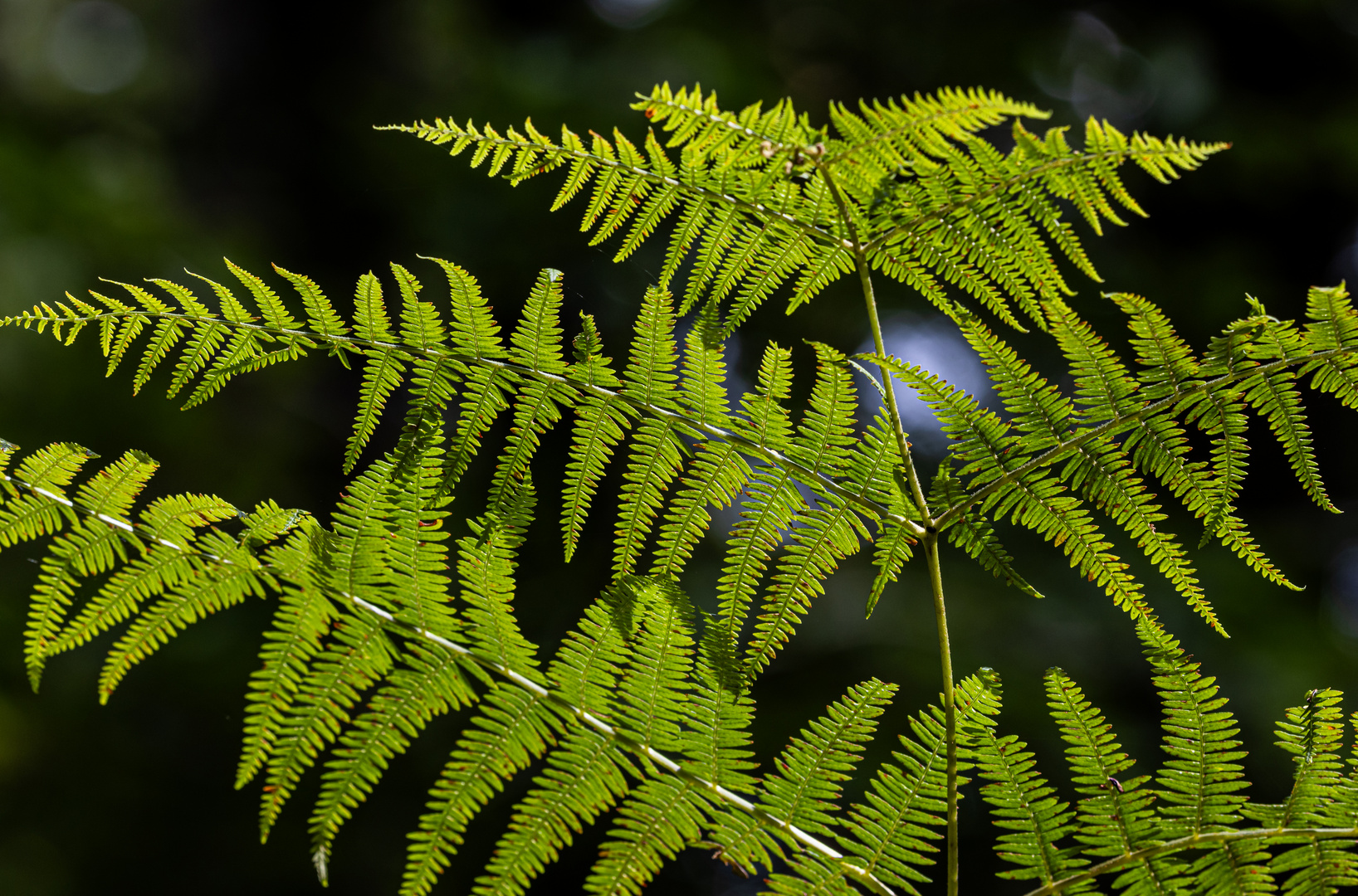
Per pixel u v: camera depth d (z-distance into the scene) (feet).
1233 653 21.18
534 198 24.79
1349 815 5.08
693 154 6.04
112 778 19.20
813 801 5.32
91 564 5.17
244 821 19.26
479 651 5.35
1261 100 31.09
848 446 5.90
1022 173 5.81
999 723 19.44
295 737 5.04
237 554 5.30
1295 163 28.35
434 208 26.21
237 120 28.43
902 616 22.04
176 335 5.75
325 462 24.93
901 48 32.24
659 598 5.60
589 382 5.93
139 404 23.57
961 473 5.88
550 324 5.96
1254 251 29.12
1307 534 25.79
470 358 5.89
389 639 5.29
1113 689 21.09
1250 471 26.27
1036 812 5.28
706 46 32.19
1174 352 5.72
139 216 28.40
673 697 5.41
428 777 19.34
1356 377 5.48
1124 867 5.19
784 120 5.86
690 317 22.63
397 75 29.50
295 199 28.14
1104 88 30.73
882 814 5.32
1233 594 22.44
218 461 23.82
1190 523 23.58
